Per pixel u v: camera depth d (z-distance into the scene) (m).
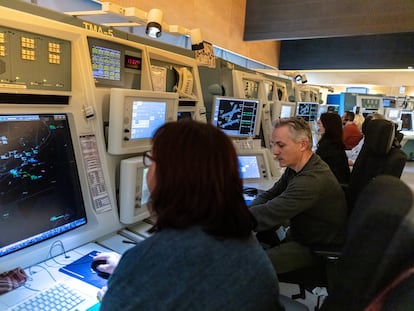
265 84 3.62
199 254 0.65
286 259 1.72
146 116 1.57
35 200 1.20
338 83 9.47
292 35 5.41
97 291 1.05
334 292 0.83
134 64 1.75
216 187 0.69
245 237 0.72
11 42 1.14
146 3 4.27
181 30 2.15
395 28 4.60
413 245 0.59
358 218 0.79
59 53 1.31
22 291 1.03
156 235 0.69
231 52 6.28
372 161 2.45
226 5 5.85
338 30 4.99
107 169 1.48
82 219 1.38
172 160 0.69
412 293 0.55
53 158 1.28
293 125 1.76
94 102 1.42
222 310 0.63
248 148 2.75
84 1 3.75
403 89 9.30
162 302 0.61
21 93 1.14
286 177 2.09
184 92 2.06
